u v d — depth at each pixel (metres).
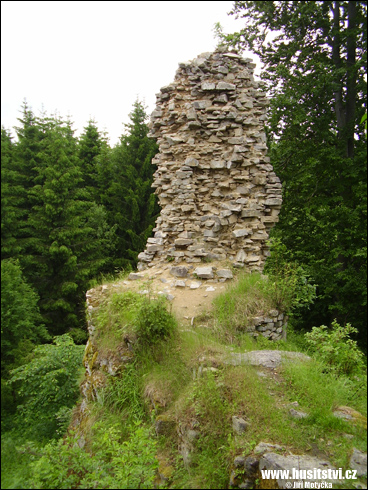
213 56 9.63
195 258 8.66
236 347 5.93
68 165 18.20
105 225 19.75
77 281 17.17
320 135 12.60
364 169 11.75
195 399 4.69
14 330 10.09
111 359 6.14
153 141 22.66
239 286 7.27
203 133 9.30
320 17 12.65
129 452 4.50
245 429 4.13
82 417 6.20
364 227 12.05
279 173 13.48
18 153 17.45
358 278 11.96
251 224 8.78
